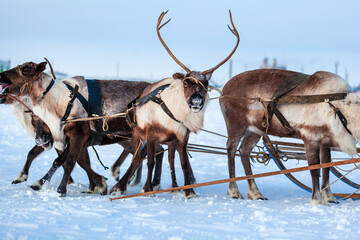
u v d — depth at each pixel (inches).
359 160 445.1
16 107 572.1
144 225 361.7
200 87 488.7
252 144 555.5
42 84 534.6
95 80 577.3
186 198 518.9
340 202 513.3
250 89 528.4
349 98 474.9
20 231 320.8
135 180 640.4
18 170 713.0
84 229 340.2
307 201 517.3
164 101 515.5
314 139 488.1
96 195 550.6
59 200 468.8
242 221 395.2
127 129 577.3
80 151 543.8
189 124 506.6
